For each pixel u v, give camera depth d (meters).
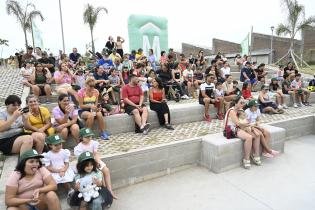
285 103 9.33
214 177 5.07
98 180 3.69
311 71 15.20
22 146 4.07
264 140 5.58
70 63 10.68
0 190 3.38
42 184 3.32
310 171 5.24
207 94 7.45
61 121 4.94
